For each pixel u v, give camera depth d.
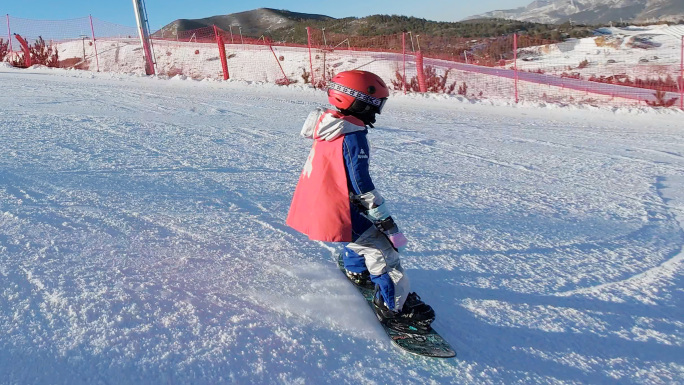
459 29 43.06
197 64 27.20
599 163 7.75
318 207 2.59
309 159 2.76
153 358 2.29
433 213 4.78
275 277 3.15
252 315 2.71
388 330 2.68
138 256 3.30
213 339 2.47
